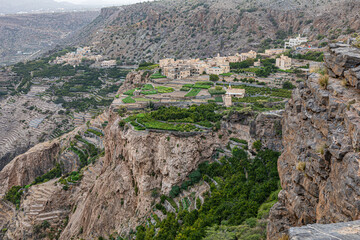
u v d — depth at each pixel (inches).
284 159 1728.6
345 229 739.4
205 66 6879.9
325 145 1150.3
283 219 1509.6
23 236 4763.8
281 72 6063.0
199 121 3934.5
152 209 3496.6
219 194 2910.9
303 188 1354.6
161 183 3656.5
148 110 4621.1
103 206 4065.0
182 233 2652.6
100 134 6565.0
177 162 3516.2
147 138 3695.9
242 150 3422.7
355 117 1009.5
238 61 7583.7
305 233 747.4
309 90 1467.8
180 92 5349.4
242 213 2463.1
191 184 3503.9
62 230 4837.6
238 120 3661.4
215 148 3678.6
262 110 3715.6
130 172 3914.9
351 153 968.3
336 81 1283.2
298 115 1574.8
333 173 1068.5
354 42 1438.2
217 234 2235.5
